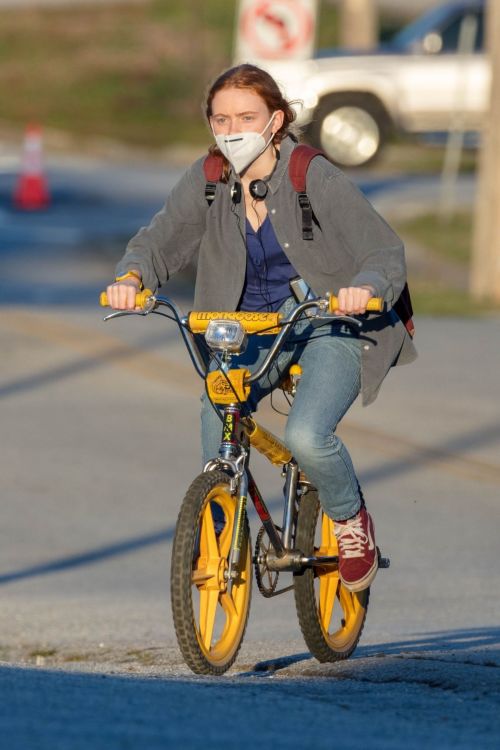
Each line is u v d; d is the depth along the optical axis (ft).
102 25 446.60
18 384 142.10
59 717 43.96
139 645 73.97
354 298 54.19
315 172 57.41
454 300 191.21
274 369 60.18
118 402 137.08
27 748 39.55
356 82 264.11
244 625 59.82
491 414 134.82
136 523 104.22
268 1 192.03
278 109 57.31
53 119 363.35
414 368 151.53
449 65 267.18
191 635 55.26
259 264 59.21
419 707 50.03
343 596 66.33
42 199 257.75
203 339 60.49
